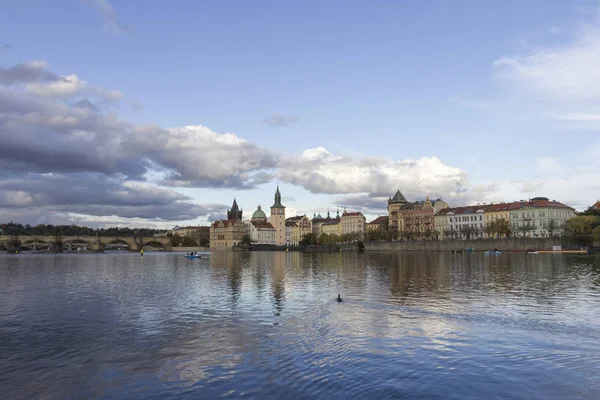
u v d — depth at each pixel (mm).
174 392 28656
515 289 71062
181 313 53969
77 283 91062
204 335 42594
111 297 68562
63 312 55438
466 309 53031
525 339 38844
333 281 87938
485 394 26969
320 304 58688
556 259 161875
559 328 42844
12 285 87375
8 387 30016
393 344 37719
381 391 27641
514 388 27797
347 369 31688
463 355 34344
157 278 102375
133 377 31500
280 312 53594
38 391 29344
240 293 71688
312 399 26891
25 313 54875
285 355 35406
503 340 38562
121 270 132875
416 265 134625
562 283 79312
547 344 37156
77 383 30562
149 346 39094
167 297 68062
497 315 49281
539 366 31641
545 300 59375
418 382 28969
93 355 36656
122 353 37094
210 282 91000
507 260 158250
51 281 95875
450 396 26734
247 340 40375
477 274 98688
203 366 33375
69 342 40719
